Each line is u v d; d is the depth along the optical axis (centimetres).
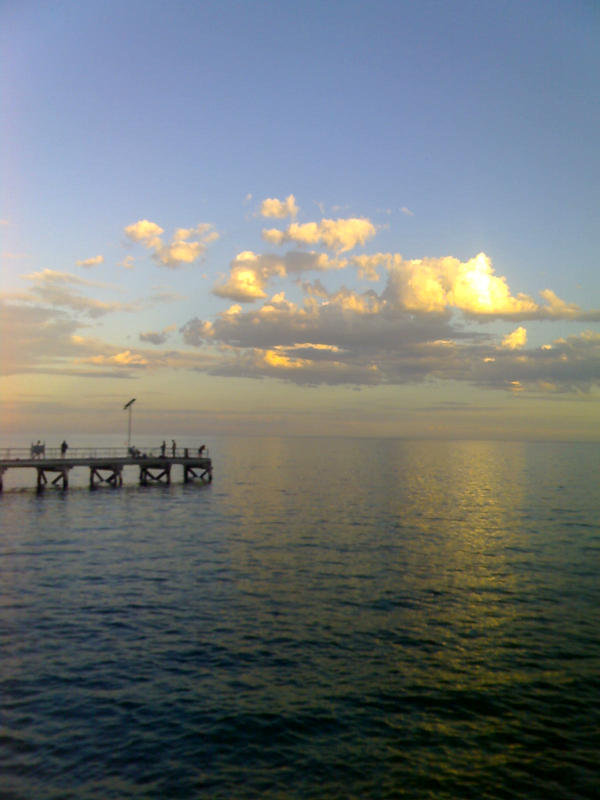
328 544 3788
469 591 2744
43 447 6234
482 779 1338
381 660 1967
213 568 3133
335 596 2655
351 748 1457
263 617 2369
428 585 2842
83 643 2078
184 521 4603
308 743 1476
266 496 6366
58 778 1320
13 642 2073
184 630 2217
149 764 1378
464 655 2009
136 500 5744
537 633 2214
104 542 3750
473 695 1727
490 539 3994
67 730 1516
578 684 1798
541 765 1391
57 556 3350
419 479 9000
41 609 2427
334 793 1285
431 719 1595
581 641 2136
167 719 1577
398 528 4406
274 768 1373
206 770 1360
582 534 4206
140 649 2033
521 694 1734
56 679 1795
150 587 2762
